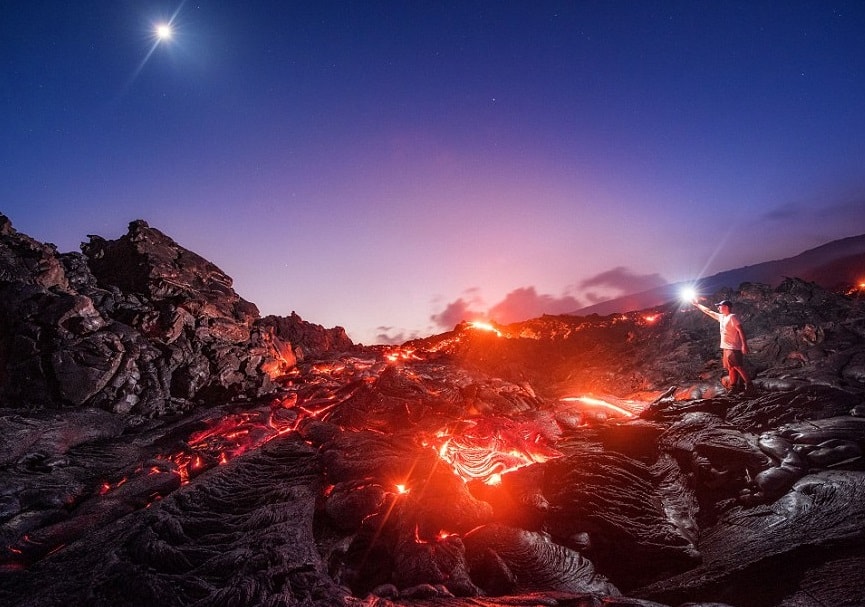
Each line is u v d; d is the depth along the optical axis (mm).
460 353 21828
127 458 9867
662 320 19078
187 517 6977
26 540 6703
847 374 10977
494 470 9547
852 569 5859
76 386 11531
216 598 5066
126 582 5461
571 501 8062
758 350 13766
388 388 13000
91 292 14344
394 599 5574
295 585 5340
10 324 12109
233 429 11320
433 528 7059
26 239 14242
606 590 6367
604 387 16500
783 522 6703
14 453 9172
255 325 17031
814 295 15641
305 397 14000
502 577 6473
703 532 7547
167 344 13797
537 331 24484
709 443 8477
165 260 16531
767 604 6074
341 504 7258
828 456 7516
